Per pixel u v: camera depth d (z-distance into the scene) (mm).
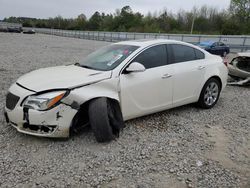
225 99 6777
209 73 5547
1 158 3369
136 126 4574
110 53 4719
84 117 3986
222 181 3084
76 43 33031
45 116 3523
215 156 3672
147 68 4492
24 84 3846
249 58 8172
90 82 3818
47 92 3592
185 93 5152
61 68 4586
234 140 4227
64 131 3664
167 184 2988
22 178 2990
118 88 4051
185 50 5246
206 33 61219
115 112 4098
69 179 3006
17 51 17547
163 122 4836
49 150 3609
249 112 5727
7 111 3855
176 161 3486
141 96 4379
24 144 3746
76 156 3486
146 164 3381
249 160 3602
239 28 56719
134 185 2945
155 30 71125
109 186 2914
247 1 59406
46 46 24188
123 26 86125
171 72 4781
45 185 2887
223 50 23953
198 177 3145
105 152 3619
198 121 4992
